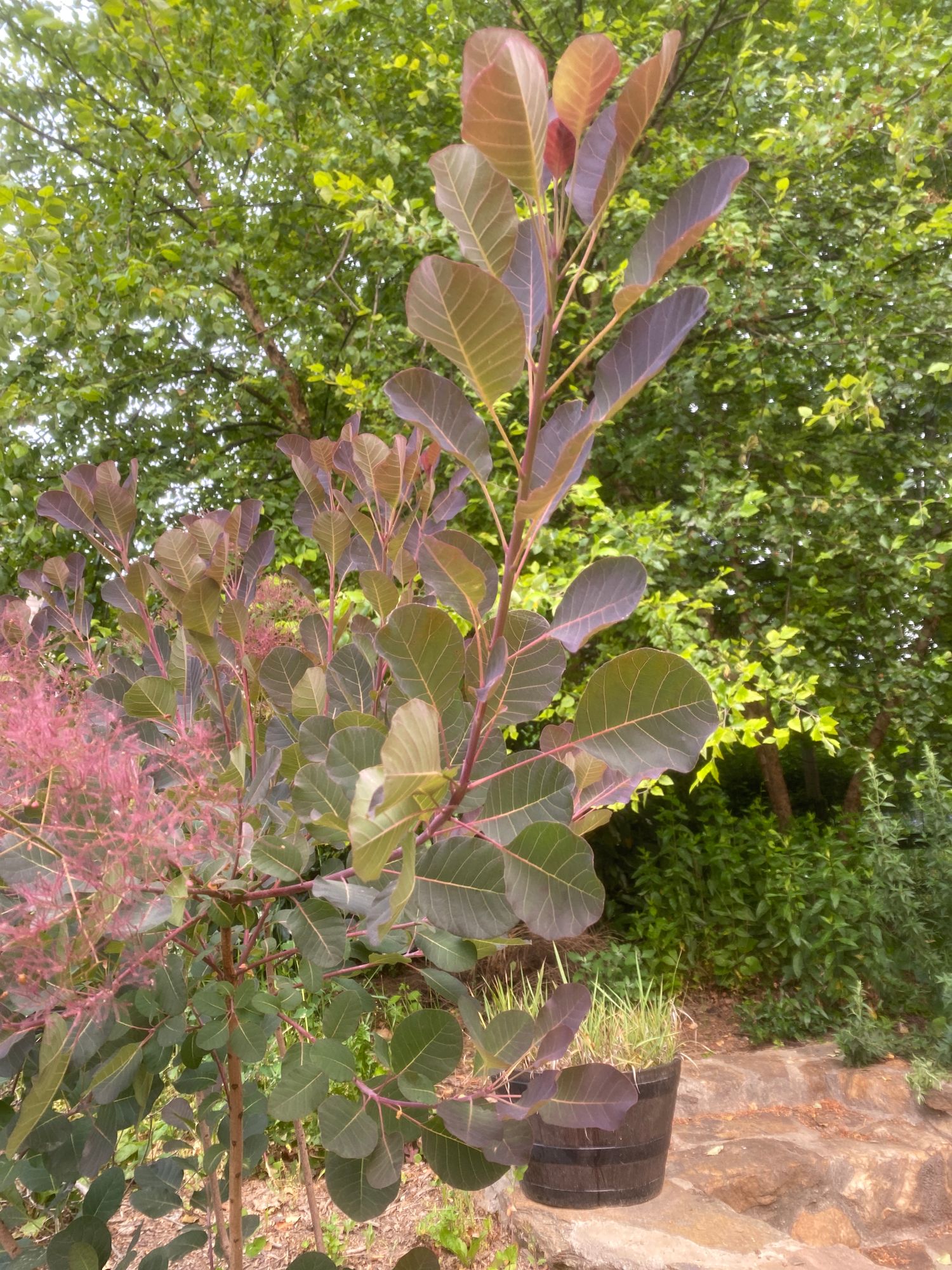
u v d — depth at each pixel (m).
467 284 0.61
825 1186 3.48
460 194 0.64
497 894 0.87
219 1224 1.81
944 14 5.59
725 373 5.17
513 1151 1.01
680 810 5.83
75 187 5.38
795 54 4.45
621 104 0.60
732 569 4.65
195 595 1.20
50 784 0.92
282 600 1.87
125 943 0.98
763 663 4.80
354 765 0.90
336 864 1.33
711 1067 4.45
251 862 1.07
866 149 5.42
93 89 5.40
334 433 5.80
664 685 0.78
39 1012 0.93
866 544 4.89
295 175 5.38
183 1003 1.18
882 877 4.77
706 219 0.59
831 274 4.79
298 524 1.69
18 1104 1.45
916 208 4.82
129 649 1.78
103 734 1.21
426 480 1.38
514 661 0.93
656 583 4.42
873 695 5.44
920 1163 3.58
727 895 5.32
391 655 0.82
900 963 4.79
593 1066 0.98
